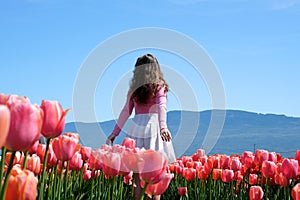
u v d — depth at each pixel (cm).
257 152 710
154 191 304
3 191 202
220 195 792
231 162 742
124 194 645
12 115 204
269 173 629
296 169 551
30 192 204
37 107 216
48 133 274
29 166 384
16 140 204
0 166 218
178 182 911
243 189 738
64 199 438
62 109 277
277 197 698
